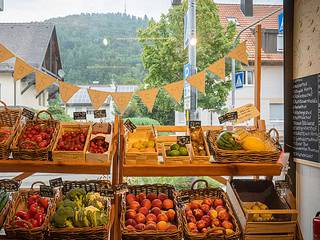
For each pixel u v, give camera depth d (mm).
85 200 2689
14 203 2703
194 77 2957
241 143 2789
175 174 2666
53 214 2523
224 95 3771
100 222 2441
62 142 2719
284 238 2611
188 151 2777
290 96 3506
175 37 3777
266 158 2713
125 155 2682
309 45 3203
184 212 2752
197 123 3014
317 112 3100
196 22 3766
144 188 2953
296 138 3434
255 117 3201
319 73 3064
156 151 2727
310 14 3180
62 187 2916
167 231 2461
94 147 2695
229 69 3766
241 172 2689
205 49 3771
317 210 3115
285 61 3512
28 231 2414
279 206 2855
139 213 2662
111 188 2684
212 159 2822
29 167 2613
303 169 3346
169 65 3770
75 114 2990
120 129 2889
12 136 2709
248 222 2582
